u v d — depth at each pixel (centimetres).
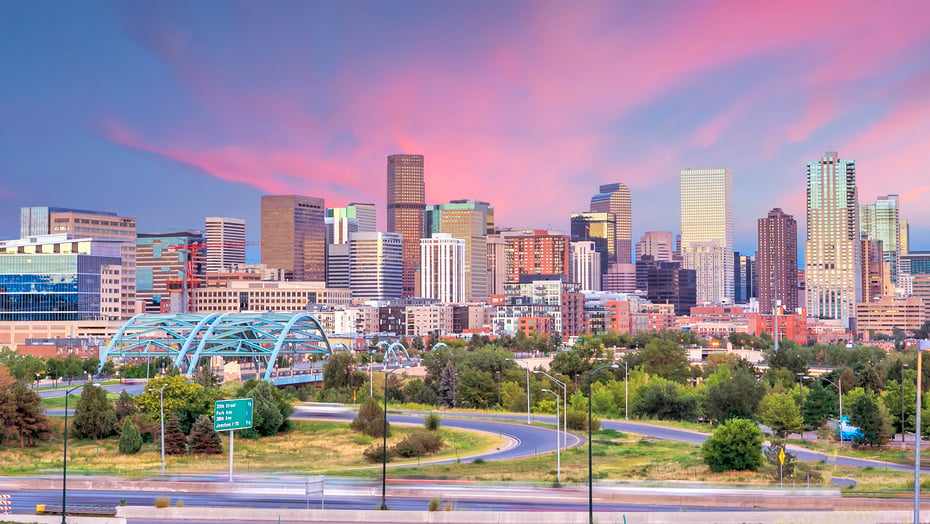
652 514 9706
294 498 11300
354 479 12631
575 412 18312
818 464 14238
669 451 15062
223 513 10081
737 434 13125
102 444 16800
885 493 11525
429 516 9894
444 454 15375
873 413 16662
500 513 9831
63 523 9569
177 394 17500
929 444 17575
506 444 16188
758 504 10850
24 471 13862
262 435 17938
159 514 10131
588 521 9725
